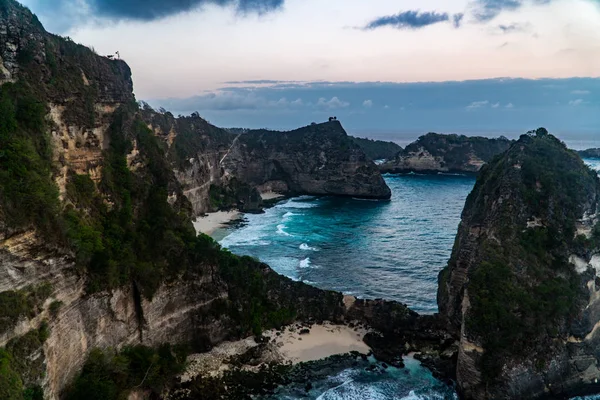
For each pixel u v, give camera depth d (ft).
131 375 129.39
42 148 120.98
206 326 167.12
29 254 102.53
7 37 123.24
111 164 159.53
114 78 179.22
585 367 143.74
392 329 180.04
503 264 149.07
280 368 156.97
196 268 167.43
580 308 145.38
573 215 156.97
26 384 92.22
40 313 103.04
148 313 147.23
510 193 163.43
